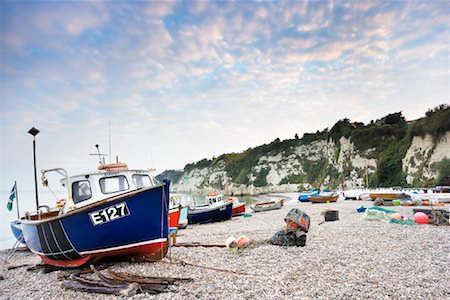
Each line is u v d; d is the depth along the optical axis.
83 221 9.52
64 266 10.67
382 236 13.05
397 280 7.43
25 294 8.12
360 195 40.03
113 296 7.32
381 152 72.19
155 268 9.53
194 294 7.02
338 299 6.36
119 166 12.12
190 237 17.31
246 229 19.52
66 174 11.67
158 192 9.57
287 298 6.50
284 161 122.38
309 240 12.96
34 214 14.83
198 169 190.88
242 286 7.42
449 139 54.09
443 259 9.23
